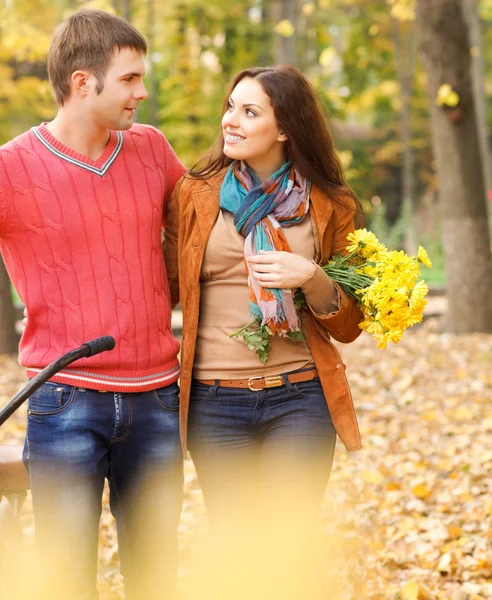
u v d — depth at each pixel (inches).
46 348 151.0
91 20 149.2
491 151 1555.1
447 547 228.7
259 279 150.8
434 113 574.6
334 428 162.9
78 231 149.8
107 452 157.2
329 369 161.0
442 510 258.1
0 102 666.2
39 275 150.6
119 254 152.8
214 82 1117.7
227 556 161.2
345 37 1208.2
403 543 235.3
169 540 158.1
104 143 156.0
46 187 148.6
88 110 150.3
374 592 200.8
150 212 157.4
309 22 1117.7
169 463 157.6
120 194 154.3
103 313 150.8
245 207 155.5
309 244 159.6
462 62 556.4
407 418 370.0
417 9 556.1
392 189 1643.7
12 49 613.9
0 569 142.7
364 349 519.5
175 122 1057.5
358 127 1652.3
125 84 150.1
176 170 168.9
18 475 157.9
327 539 224.5
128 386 151.9
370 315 157.9
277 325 154.8
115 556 220.5
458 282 579.8
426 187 1625.2
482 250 577.0
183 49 1074.7
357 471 291.4
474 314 576.4
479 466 296.5
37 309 150.9
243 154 157.6
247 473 161.5
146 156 161.5
